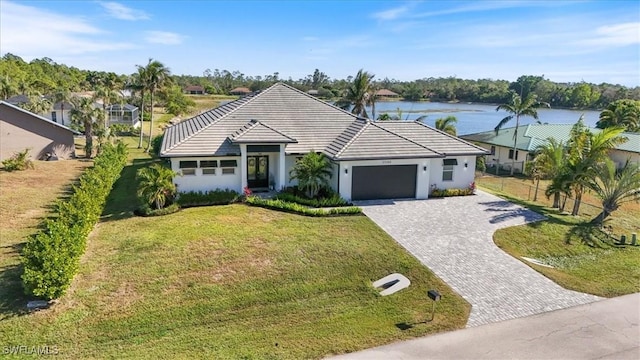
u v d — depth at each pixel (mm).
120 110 58438
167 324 12039
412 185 25328
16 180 28453
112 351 10859
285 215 21172
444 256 17031
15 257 16000
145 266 15148
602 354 11172
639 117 52969
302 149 25359
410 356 10945
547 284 15078
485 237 19125
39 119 35594
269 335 11711
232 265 15375
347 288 14297
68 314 12211
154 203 21438
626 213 25266
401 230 19641
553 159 24188
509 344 11508
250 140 23375
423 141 26688
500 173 38781
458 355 11008
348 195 24266
